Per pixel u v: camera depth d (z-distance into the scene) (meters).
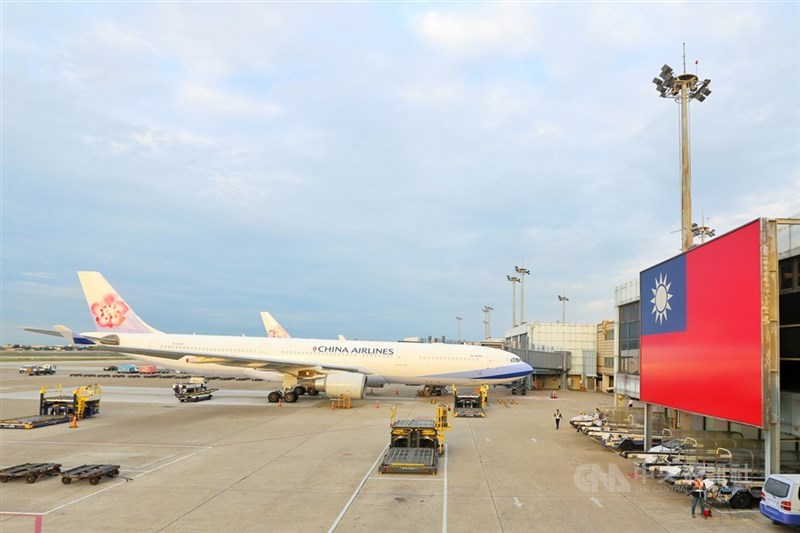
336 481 19.61
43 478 19.86
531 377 68.88
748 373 16.48
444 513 15.98
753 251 16.34
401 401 47.00
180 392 48.56
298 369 44.44
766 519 15.63
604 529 14.69
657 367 23.69
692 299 20.38
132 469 21.25
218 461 22.72
